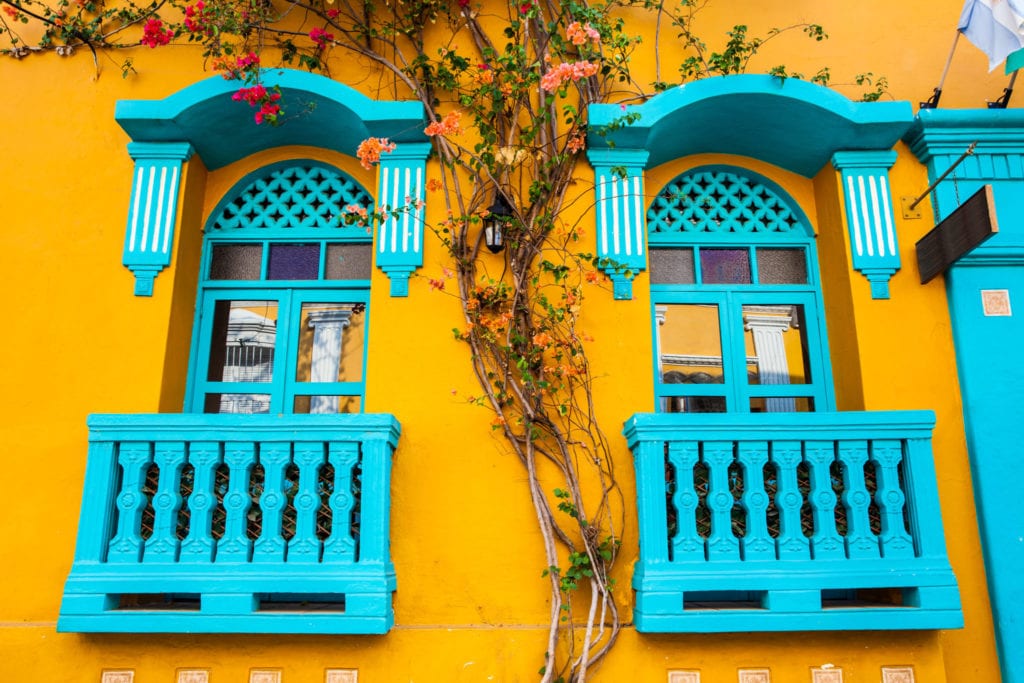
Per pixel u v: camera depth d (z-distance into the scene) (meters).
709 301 5.22
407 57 5.16
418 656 4.28
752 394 5.08
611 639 4.23
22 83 5.14
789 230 5.39
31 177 4.97
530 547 4.44
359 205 5.31
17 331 4.72
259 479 4.39
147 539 4.28
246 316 5.16
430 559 4.42
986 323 4.74
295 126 5.09
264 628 4.05
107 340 4.71
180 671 4.22
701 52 5.08
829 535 4.18
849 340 4.86
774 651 4.26
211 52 4.84
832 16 5.39
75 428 4.59
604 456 4.55
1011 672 4.29
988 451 4.56
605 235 4.85
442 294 4.77
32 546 4.44
